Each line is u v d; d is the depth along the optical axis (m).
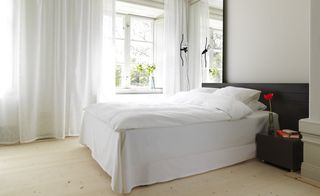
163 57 4.52
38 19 3.34
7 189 1.91
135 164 1.93
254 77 3.35
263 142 2.54
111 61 3.93
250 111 2.64
